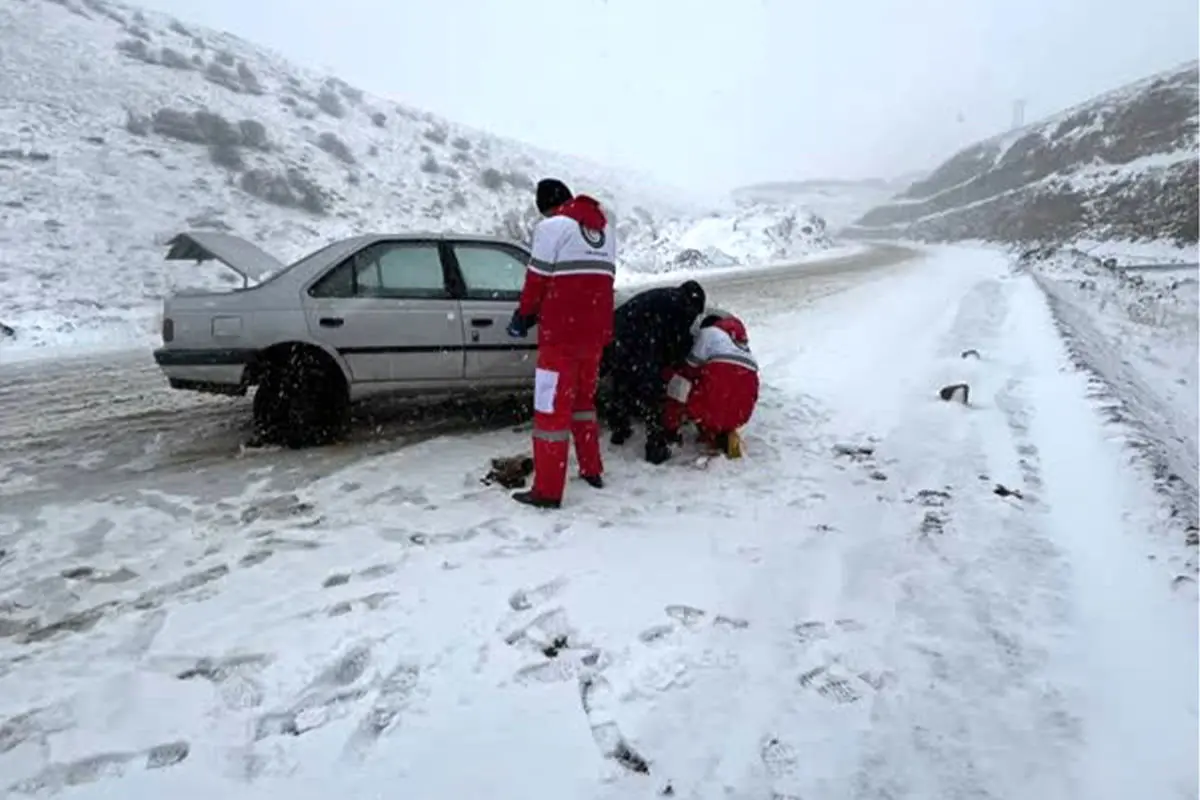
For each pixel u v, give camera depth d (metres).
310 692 2.99
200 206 19.91
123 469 5.52
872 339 11.34
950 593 3.95
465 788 2.54
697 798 2.56
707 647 3.38
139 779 2.54
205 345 5.90
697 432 6.29
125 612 3.55
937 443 6.41
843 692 3.15
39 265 14.77
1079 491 5.30
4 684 3.01
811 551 4.36
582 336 4.66
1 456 5.81
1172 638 3.54
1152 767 2.79
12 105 21.19
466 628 3.43
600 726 2.86
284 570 3.94
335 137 27.89
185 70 28.58
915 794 2.64
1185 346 13.80
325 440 6.10
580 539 4.35
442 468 5.46
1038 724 3.00
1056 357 9.52
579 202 4.71
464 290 6.27
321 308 5.88
